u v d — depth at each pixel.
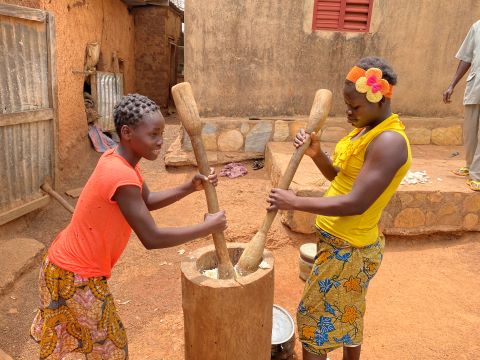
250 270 2.12
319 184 4.14
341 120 6.20
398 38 5.99
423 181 4.37
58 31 5.62
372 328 3.03
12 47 4.07
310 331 2.16
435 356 2.74
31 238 4.05
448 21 5.94
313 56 6.06
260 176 5.91
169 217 4.77
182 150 6.53
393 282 3.63
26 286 3.41
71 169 5.97
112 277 3.65
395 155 1.77
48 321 1.87
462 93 6.24
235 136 6.30
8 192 4.12
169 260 3.95
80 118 6.56
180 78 14.98
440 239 4.34
